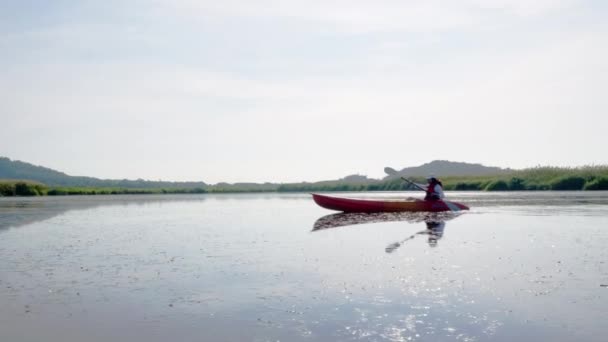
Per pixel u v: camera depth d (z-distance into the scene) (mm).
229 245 13281
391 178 78812
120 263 10695
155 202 39438
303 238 14648
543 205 27469
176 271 9789
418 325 6328
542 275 9047
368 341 5801
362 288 8227
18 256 11672
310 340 5859
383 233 15578
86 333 6227
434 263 10305
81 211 27266
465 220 19453
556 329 6141
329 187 73062
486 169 109125
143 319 6738
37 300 7746
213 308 7207
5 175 159000
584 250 11781
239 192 76250
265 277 9164
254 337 5988
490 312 6836
